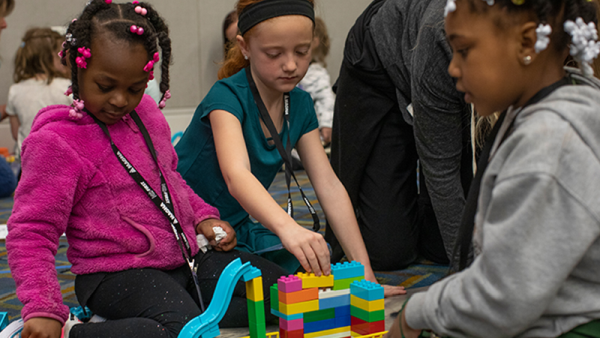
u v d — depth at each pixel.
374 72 1.78
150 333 1.13
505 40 0.73
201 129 1.56
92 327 1.15
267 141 1.55
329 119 4.18
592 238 0.68
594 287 0.75
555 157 0.68
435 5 1.41
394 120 1.86
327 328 1.12
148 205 1.28
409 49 1.64
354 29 1.89
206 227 1.40
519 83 0.76
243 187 1.29
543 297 0.69
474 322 0.75
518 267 0.69
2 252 2.24
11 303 1.65
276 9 1.32
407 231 1.90
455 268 1.02
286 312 1.04
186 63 4.99
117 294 1.22
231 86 1.49
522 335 0.77
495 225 0.72
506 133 0.81
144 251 1.28
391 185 1.88
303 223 2.58
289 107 1.56
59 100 3.68
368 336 1.07
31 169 1.17
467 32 0.75
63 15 4.55
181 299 1.21
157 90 3.01
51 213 1.15
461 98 1.40
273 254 1.57
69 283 1.83
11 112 3.75
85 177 1.21
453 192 1.51
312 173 1.59
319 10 4.55
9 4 2.38
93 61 1.13
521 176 0.69
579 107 0.71
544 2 0.71
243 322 1.37
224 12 5.08
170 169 1.37
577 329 0.74
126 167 1.25
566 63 1.03
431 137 1.46
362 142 1.87
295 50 1.35
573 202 0.68
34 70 3.71
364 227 1.92
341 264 1.15
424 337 0.93
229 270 1.06
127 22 1.15
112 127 1.27
